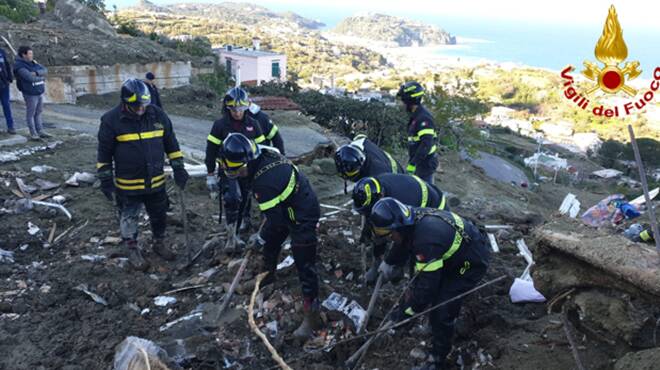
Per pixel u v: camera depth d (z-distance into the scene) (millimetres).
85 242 5867
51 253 5645
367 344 3994
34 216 6320
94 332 4359
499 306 4766
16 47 13867
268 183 4137
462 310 4664
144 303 4828
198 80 19312
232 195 5500
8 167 7582
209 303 4805
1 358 4016
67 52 14672
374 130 21453
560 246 3621
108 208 6711
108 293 4910
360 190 4035
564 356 3787
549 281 3754
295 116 15703
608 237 3664
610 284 3424
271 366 4082
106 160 5055
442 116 17500
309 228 4262
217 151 5570
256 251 5320
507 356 3986
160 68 16250
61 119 11859
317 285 4391
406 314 3805
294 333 4387
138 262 5363
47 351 4125
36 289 4934
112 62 15148
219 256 5551
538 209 11320
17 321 4488
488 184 13781
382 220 3572
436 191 4523
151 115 5098
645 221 5832
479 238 3900
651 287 3104
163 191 5379
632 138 3084
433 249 3598
